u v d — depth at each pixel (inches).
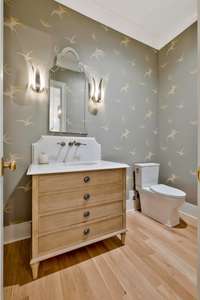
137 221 77.2
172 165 89.7
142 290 40.3
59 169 46.9
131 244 59.1
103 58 78.2
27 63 61.7
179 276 44.6
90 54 74.7
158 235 65.2
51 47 65.9
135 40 88.7
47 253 44.8
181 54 84.1
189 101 80.7
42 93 64.7
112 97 81.4
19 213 61.9
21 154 61.6
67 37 69.2
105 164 60.5
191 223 75.7
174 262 50.1
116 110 82.8
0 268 25.8
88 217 51.4
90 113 75.3
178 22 83.0
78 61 71.3
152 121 96.3
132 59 87.6
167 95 92.4
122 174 58.9
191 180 79.7
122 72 84.3
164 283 42.4
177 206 71.4
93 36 75.4
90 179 51.7
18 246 57.6
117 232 57.1
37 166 54.4
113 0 71.2
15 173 61.0
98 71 76.8
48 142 64.6
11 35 59.1
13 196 61.0
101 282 42.6
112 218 56.4
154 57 96.3
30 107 62.6
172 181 89.7
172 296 38.7
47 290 40.1
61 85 68.3
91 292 39.6
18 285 41.4
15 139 60.5
